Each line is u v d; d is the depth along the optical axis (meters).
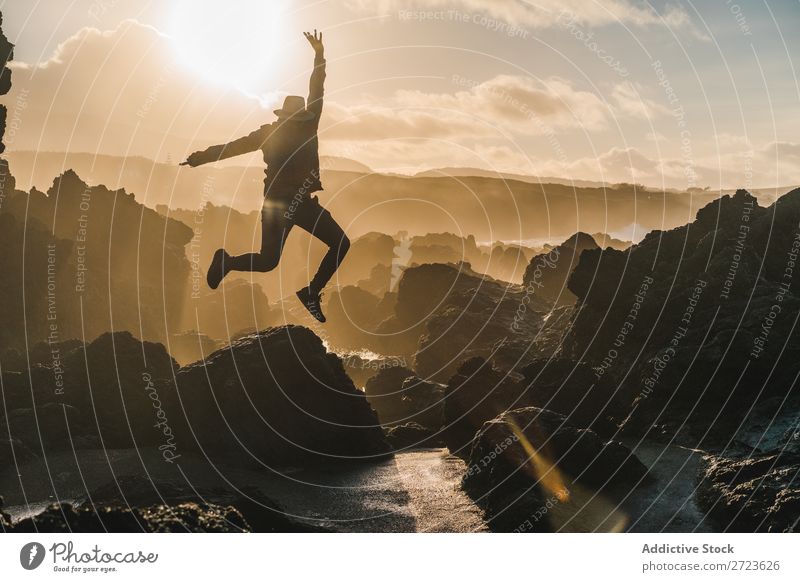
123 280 55.91
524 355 49.00
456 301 59.47
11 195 53.94
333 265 14.22
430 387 43.97
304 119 14.08
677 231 37.44
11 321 45.22
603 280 37.03
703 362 29.72
